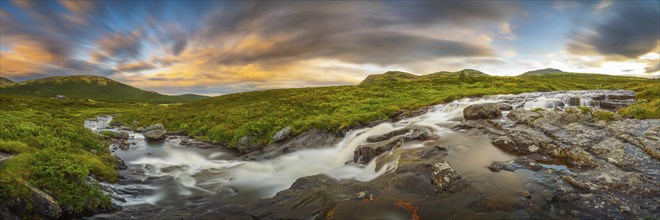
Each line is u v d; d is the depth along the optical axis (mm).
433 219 9195
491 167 12516
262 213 10891
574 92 36406
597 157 12875
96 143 18562
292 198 11961
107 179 14430
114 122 45281
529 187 10555
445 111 28516
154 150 24031
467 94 37969
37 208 10391
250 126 26891
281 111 35625
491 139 16875
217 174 18188
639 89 35344
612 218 8586
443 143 16844
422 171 12547
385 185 11992
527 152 14328
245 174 17891
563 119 18016
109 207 12016
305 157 20500
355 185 12758
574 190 10172
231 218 10820
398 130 19938
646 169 11383
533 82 60750
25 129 16234
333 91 53688
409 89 51219
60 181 11672
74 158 14086
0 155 12445
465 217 9078
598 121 17266
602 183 10547
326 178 14289
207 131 30531
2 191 10148
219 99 60188
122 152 22328
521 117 19688
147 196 13961
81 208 11250
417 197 10633
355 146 21078
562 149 13633
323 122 25188
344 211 9961
